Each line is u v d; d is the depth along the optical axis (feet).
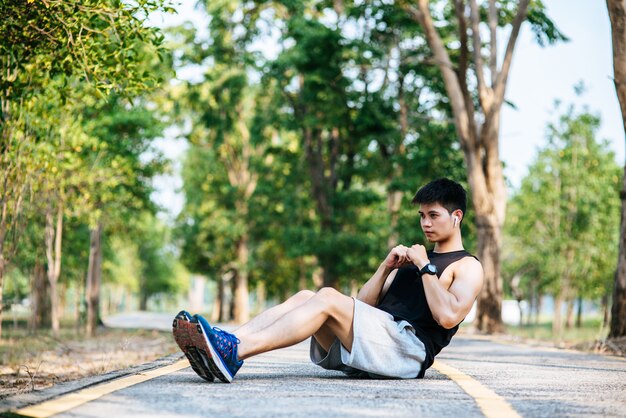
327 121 90.79
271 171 127.65
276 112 105.19
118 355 37.35
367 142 95.35
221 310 154.40
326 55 87.10
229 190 129.70
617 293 34.60
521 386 14.69
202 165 137.80
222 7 101.19
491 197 59.88
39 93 31.48
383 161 94.68
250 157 128.36
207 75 105.40
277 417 10.27
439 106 83.71
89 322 69.72
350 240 93.30
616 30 32.40
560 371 18.93
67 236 86.07
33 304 52.65
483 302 59.62
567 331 99.30
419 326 15.01
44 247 62.03
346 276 98.37
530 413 11.13
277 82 98.02
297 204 114.73
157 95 79.56
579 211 109.29
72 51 24.13
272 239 134.21
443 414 10.83
